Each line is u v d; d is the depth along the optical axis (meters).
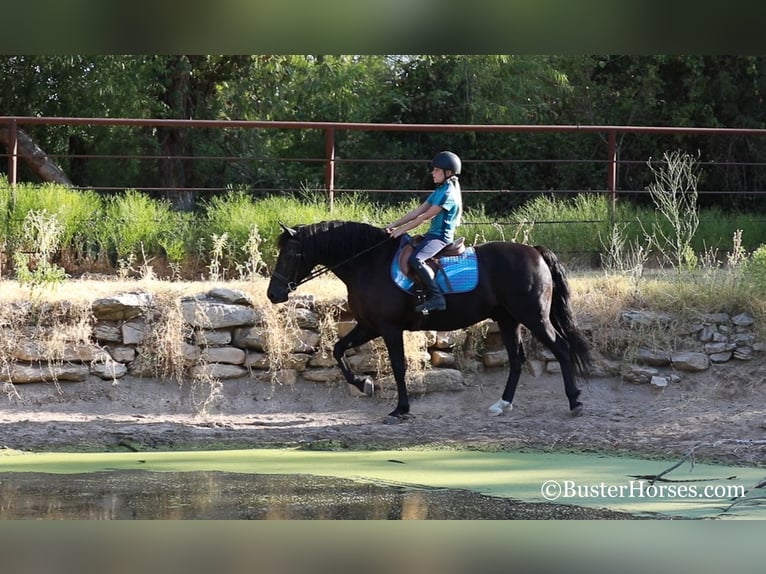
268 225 12.27
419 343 10.55
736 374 10.49
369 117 22.09
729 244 14.09
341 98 21.53
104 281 11.42
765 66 20.48
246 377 10.51
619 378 10.67
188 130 20.59
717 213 15.70
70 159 21.25
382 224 12.48
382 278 9.51
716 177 21.02
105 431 9.12
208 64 20.33
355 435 9.13
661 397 10.40
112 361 10.27
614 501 6.81
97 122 12.02
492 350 10.91
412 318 9.61
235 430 9.34
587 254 13.15
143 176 20.86
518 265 9.65
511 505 6.70
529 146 21.81
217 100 21.02
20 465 7.88
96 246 12.49
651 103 21.39
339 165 22.02
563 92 22.06
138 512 6.44
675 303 11.14
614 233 12.39
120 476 7.49
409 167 21.94
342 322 10.67
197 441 8.91
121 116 19.64
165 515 6.38
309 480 7.38
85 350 10.20
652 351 10.72
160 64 19.44
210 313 10.47
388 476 7.54
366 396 10.44
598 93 22.64
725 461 8.10
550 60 22.36
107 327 10.37
